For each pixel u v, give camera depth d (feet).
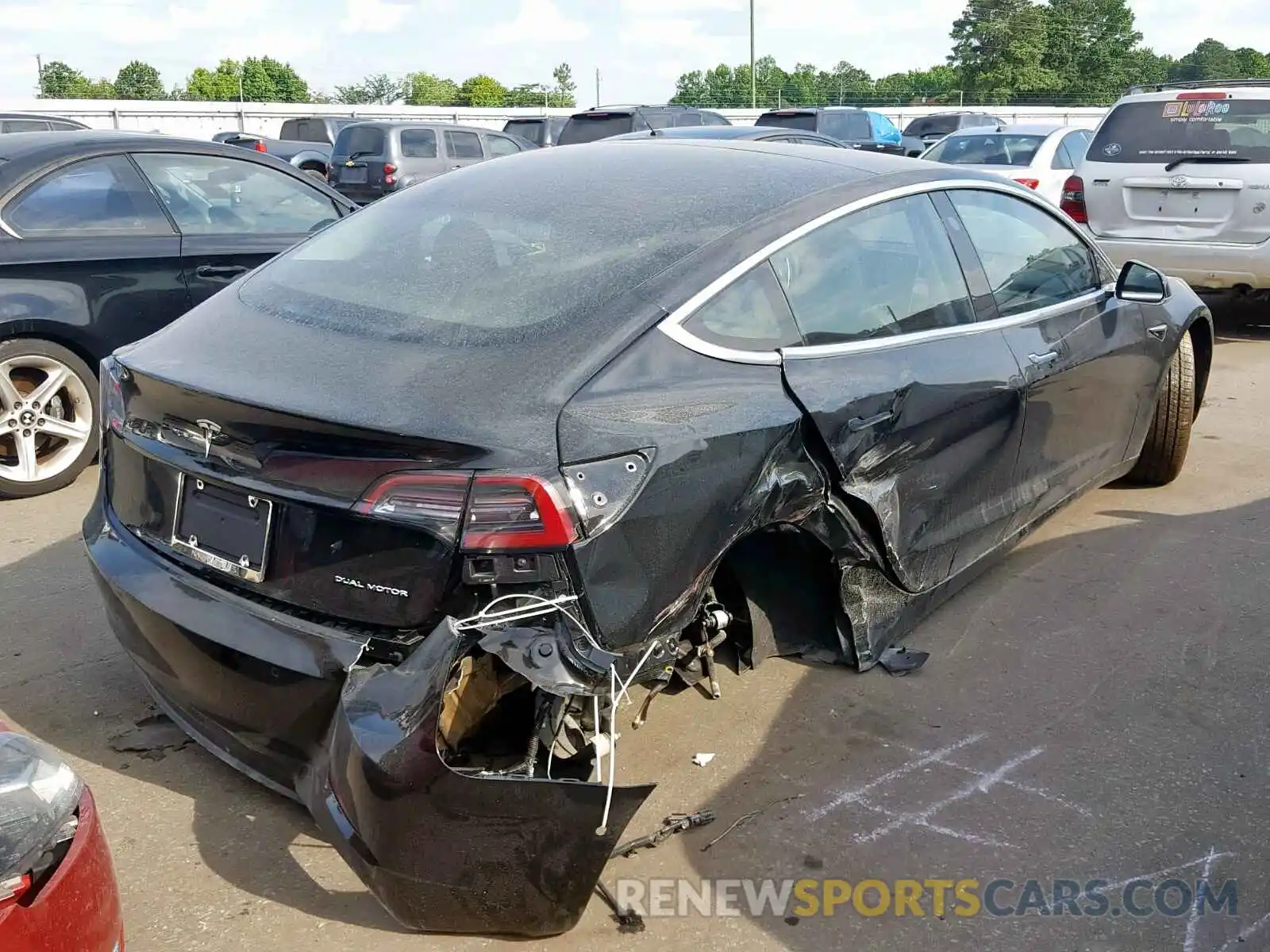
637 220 10.15
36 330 16.76
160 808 9.56
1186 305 16.74
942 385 11.07
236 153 19.70
